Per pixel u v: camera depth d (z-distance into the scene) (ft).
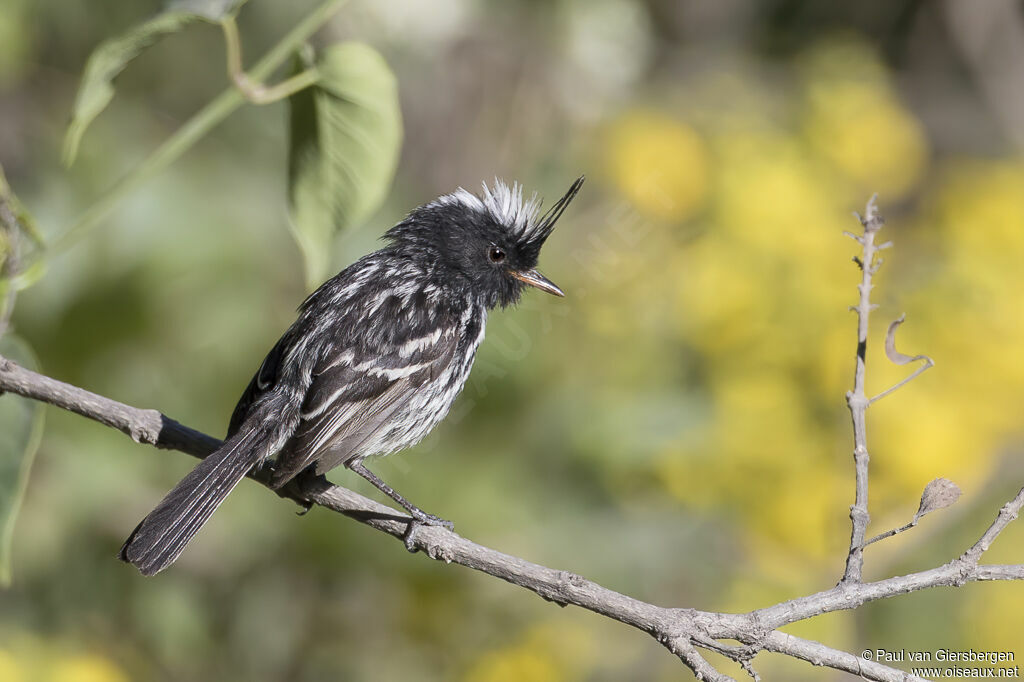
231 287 38.45
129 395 37.91
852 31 61.72
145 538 24.25
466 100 43.68
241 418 28.86
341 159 25.71
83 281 37.55
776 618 21.38
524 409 38.34
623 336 38.86
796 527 35.45
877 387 35.29
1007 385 35.88
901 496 35.14
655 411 37.52
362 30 41.01
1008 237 38.63
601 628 37.81
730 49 62.54
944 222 39.83
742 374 36.94
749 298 37.22
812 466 35.73
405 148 43.65
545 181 43.50
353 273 30.78
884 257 38.70
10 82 41.09
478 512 36.78
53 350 37.63
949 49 68.54
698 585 36.52
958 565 21.08
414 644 38.58
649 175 40.47
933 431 34.55
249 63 42.42
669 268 39.47
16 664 35.58
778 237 37.88
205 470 25.58
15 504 25.43
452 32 41.55
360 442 28.19
